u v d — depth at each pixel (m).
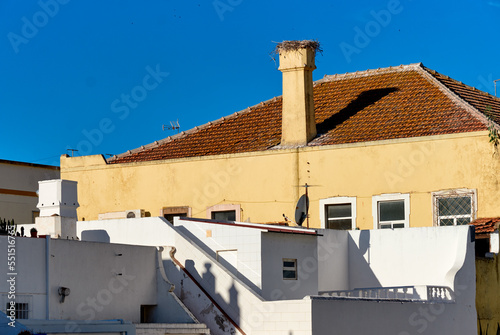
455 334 30.39
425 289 29.97
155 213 39.56
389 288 30.22
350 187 36.31
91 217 40.84
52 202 30.11
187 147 40.81
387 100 39.50
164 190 39.53
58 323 22.27
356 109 39.59
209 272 28.53
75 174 41.47
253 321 27.28
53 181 30.19
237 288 27.78
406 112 38.03
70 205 30.30
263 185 37.78
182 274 28.83
